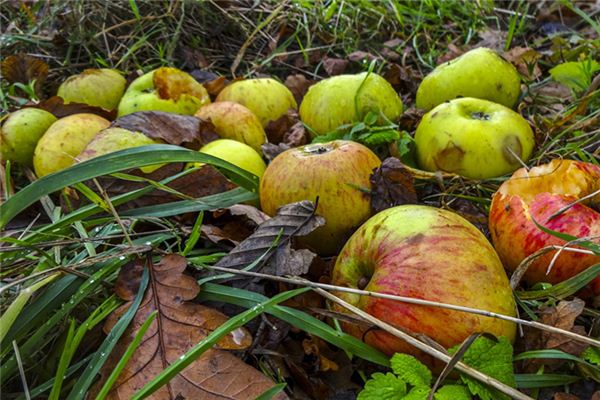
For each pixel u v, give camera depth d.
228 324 0.22
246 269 0.27
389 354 0.25
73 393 0.22
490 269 0.24
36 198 0.21
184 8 0.63
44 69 0.55
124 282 0.26
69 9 0.63
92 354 0.24
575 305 0.26
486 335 0.23
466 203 0.35
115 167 0.23
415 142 0.38
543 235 0.27
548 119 0.44
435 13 0.71
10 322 0.22
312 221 0.29
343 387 0.26
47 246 0.26
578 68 0.47
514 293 0.27
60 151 0.39
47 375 0.25
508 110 0.37
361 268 0.27
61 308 0.26
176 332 0.24
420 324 0.24
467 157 0.35
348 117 0.41
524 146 0.35
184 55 0.62
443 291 0.24
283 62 0.62
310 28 0.67
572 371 0.26
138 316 0.24
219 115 0.41
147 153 0.24
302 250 0.28
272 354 0.26
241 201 0.32
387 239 0.25
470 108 0.37
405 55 0.61
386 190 0.31
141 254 0.27
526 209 0.28
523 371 0.25
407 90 0.56
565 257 0.27
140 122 0.38
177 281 0.25
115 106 0.49
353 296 0.26
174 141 0.38
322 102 0.42
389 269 0.24
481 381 0.23
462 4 0.73
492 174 0.35
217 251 0.31
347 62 0.61
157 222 0.29
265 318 0.26
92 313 0.25
